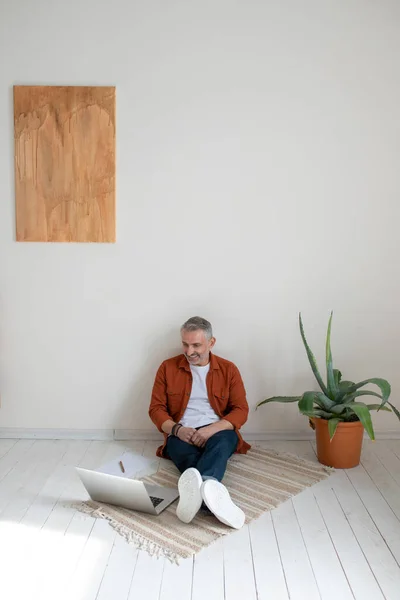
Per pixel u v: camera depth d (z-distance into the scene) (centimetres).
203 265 340
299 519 252
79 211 334
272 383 347
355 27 329
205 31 328
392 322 344
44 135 330
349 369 347
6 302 342
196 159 334
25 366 346
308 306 343
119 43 328
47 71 330
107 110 329
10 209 336
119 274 340
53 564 215
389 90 332
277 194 336
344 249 340
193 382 321
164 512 256
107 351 345
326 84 331
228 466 307
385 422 348
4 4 326
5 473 296
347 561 220
